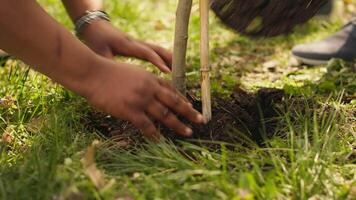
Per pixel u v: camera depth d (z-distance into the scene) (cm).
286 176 115
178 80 129
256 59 194
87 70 114
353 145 130
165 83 119
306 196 111
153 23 228
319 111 141
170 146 124
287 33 136
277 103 145
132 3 243
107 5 237
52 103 150
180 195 109
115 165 121
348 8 238
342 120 136
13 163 126
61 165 117
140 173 118
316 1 131
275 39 209
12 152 131
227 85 165
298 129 133
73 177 111
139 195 108
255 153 123
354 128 136
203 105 128
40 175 113
